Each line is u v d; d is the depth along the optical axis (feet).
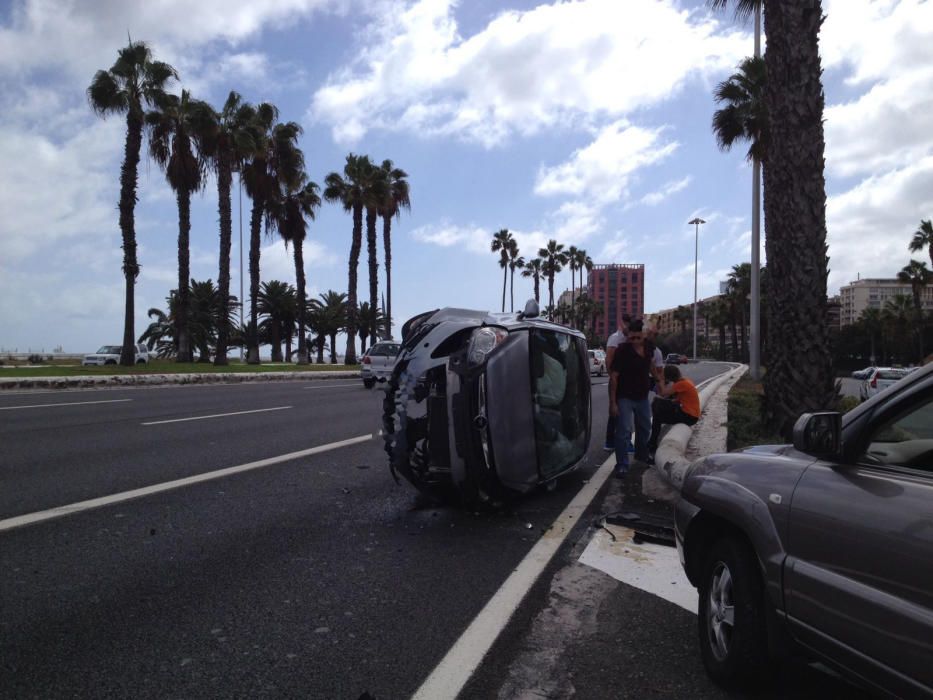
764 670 9.46
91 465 24.85
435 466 19.27
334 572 14.71
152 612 12.43
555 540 17.28
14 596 13.02
